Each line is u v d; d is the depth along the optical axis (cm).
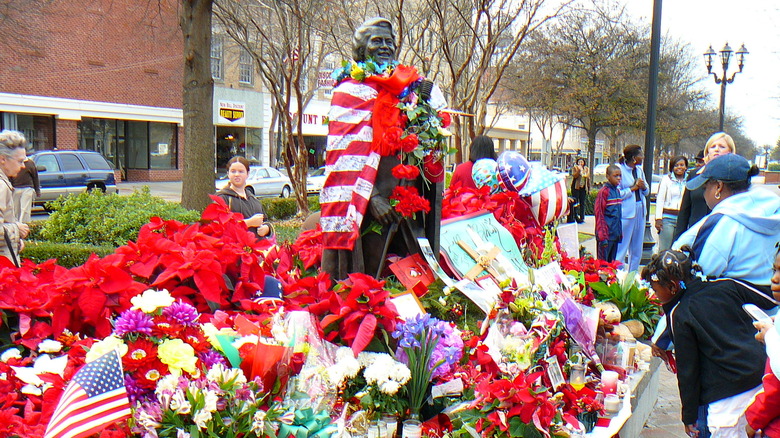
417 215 393
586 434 360
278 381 260
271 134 3195
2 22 2172
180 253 319
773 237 338
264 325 294
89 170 2148
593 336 412
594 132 2930
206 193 1178
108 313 286
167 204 1023
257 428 236
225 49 2761
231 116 3531
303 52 1484
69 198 984
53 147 2881
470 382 330
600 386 396
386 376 309
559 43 2717
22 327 288
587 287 515
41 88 2795
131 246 318
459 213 450
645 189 953
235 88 3559
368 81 367
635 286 558
